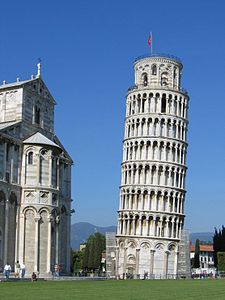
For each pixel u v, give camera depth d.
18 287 53.41
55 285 60.06
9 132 84.94
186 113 143.12
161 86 139.75
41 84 95.44
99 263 185.50
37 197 86.19
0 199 81.75
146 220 134.38
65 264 97.50
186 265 134.88
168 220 134.75
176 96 140.62
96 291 51.00
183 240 136.25
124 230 136.50
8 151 84.69
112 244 139.75
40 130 94.00
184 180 140.50
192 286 70.00
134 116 139.75
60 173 98.75
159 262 133.00
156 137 137.00
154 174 136.50
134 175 137.25
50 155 89.06
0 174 82.06
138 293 50.34
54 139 98.75
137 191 135.75
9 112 90.31
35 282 66.81
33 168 87.44
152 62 143.38
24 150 87.69
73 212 101.94
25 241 84.69
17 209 85.06
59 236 92.06
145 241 133.12
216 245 173.50
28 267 84.06
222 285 74.75
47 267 85.44
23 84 89.81
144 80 144.25
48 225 86.69
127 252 134.50
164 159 137.00
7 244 82.19
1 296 40.44
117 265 136.12
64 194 99.44
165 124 138.25
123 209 137.75
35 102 93.31
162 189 135.38
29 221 85.56
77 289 53.12
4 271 75.88
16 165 86.19
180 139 139.75
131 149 139.25
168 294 50.09
